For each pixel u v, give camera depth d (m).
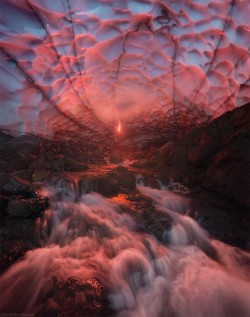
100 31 4.17
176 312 2.25
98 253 2.82
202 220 3.73
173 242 3.34
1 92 3.84
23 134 4.40
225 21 4.13
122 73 5.13
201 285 2.60
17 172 3.58
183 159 5.29
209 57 4.65
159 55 4.84
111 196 4.11
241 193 3.70
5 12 3.28
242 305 2.40
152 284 2.57
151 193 4.51
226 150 4.07
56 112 4.86
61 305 1.95
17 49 3.64
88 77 4.83
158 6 4.02
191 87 5.23
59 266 2.49
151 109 6.18
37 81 4.10
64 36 3.92
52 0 3.45
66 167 4.55
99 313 1.94
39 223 2.89
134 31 4.34
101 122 6.21
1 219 2.63
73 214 3.37
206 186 4.43
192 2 3.98
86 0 3.68
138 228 3.31
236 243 3.43
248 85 4.59
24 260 2.42
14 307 2.00
